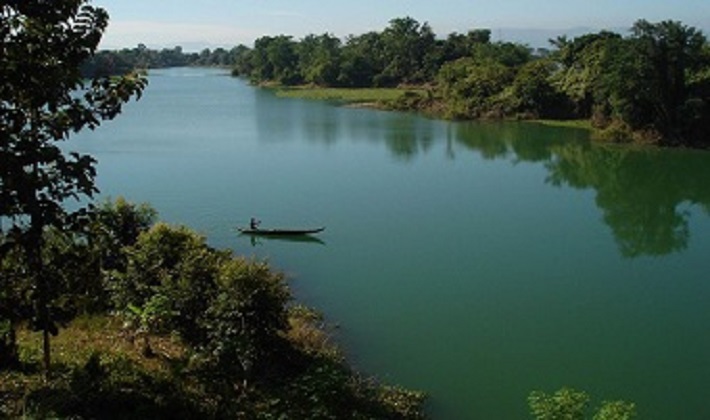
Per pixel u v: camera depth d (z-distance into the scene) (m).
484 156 69.50
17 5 9.76
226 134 83.06
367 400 19.06
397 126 93.31
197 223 42.56
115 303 21.27
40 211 9.66
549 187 54.59
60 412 12.98
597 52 93.50
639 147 75.94
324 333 25.55
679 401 21.42
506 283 32.03
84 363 16.70
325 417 16.33
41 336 19.77
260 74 183.50
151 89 166.88
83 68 15.02
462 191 52.72
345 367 22.39
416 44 155.12
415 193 51.81
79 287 11.73
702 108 78.38
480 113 102.62
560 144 77.94
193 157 66.44
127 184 53.69
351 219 43.81
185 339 20.48
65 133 10.59
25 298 11.01
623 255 36.59
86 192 9.98
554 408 14.62
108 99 10.94
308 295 30.27
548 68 109.94
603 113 87.62
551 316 28.11
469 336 26.02
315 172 59.81
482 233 40.81
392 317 27.75
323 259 35.56
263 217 44.03
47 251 11.48
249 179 56.28
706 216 45.84
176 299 20.06
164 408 14.27
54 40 10.16
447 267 34.41
